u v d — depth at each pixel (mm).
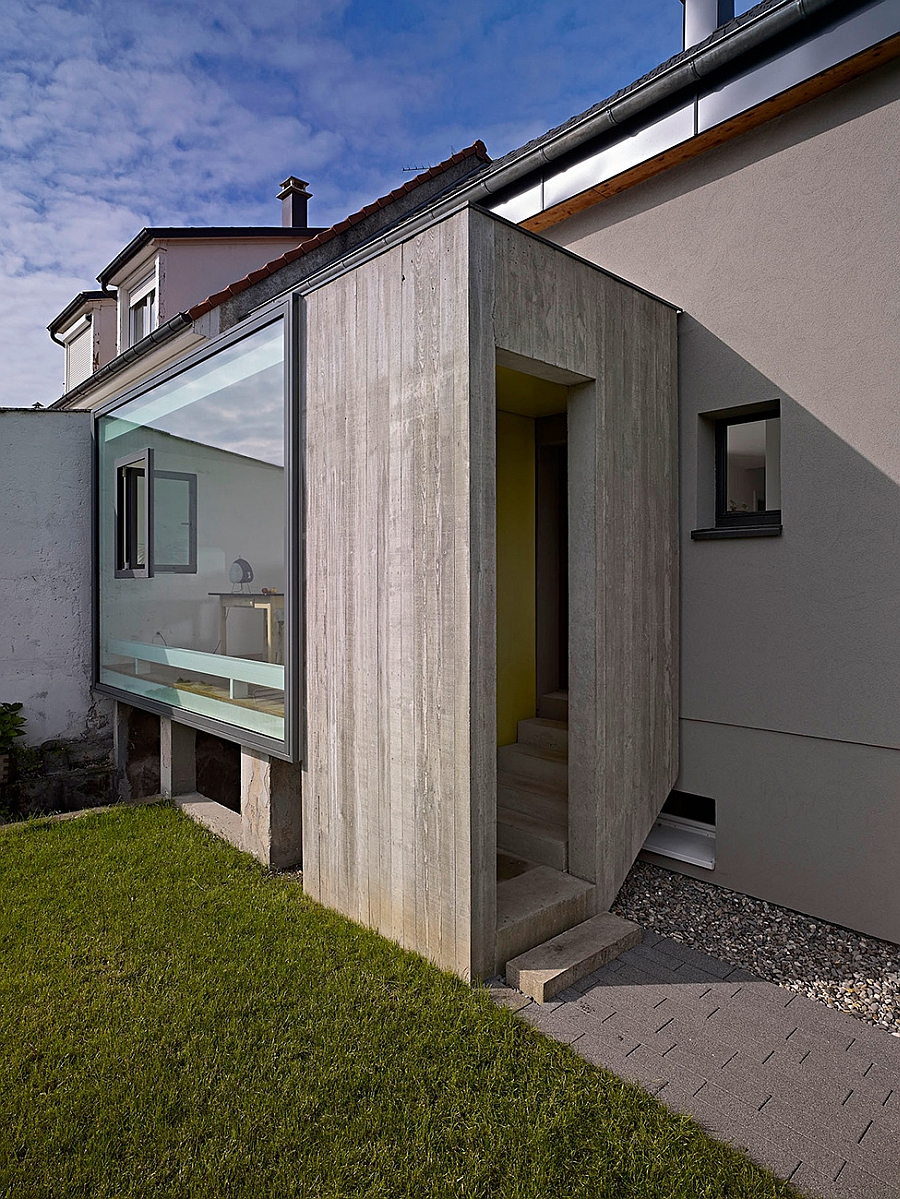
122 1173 2271
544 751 5500
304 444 4383
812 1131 2535
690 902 4414
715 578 4637
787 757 4309
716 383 4625
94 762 7316
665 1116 2549
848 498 4039
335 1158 2334
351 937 3811
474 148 9516
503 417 5781
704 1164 2346
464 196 5855
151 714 7473
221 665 5188
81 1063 2793
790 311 4266
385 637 3760
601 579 4055
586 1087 2674
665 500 4668
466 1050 2863
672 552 4738
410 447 3588
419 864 3584
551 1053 2869
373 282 3826
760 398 4410
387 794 3768
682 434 4805
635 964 3664
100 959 3574
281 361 4508
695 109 4441
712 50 4148
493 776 3432
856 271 3988
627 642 4281
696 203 4699
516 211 5582
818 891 4176
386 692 3760
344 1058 2809
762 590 4410
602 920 3961
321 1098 2598
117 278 12039
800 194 4203
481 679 3344
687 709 4781
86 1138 2418
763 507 4629
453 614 3363
